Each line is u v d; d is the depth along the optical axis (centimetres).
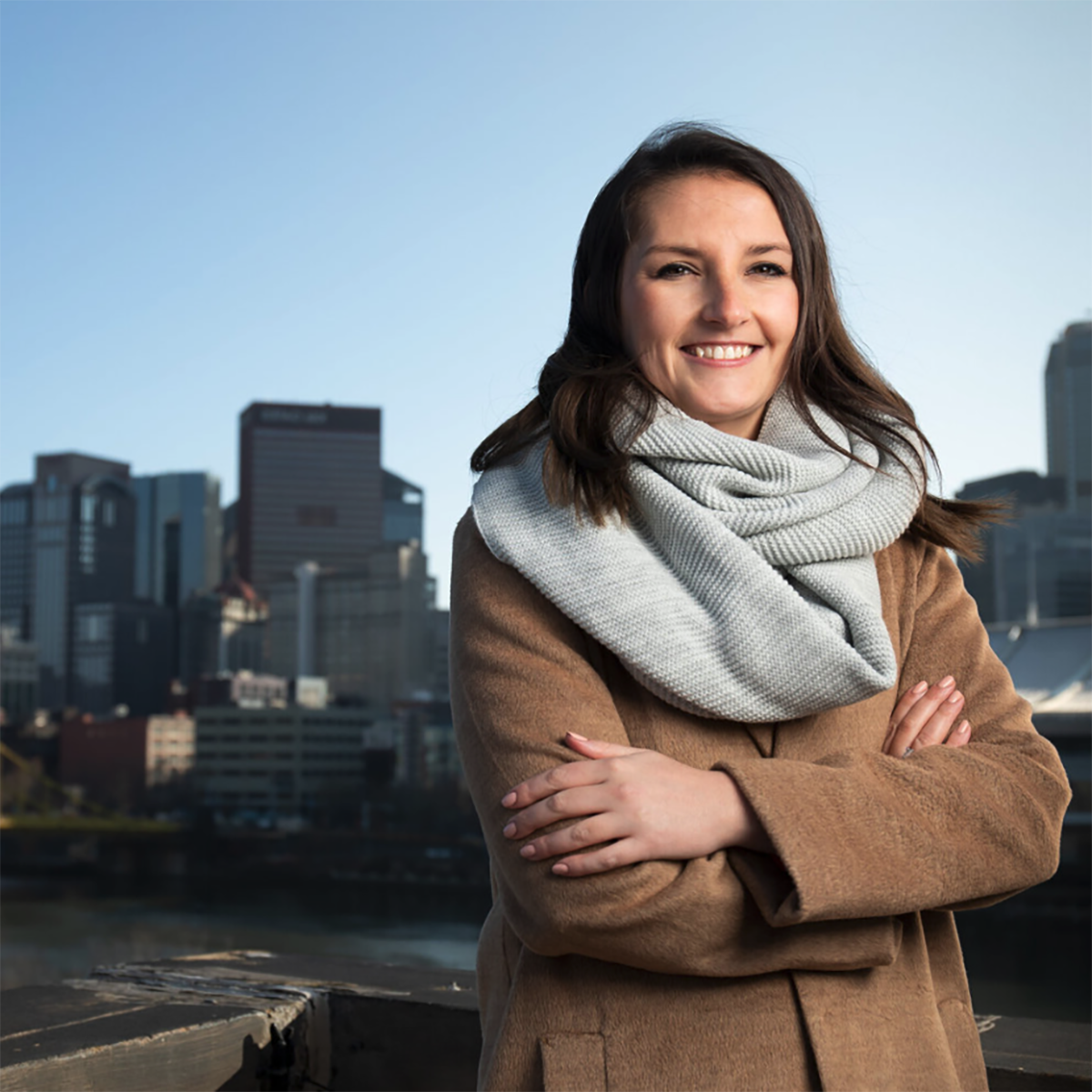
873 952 123
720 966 122
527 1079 128
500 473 149
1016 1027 200
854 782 125
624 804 122
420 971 238
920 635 149
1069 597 18925
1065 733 7644
